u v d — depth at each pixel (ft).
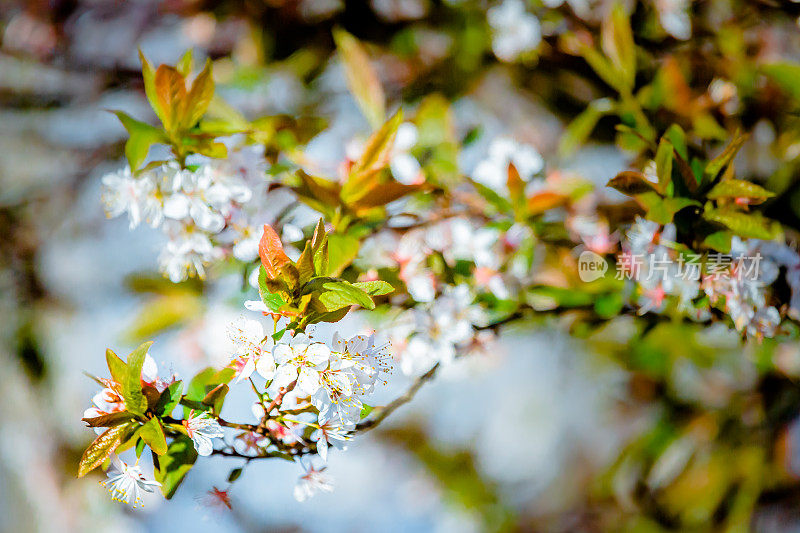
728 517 4.36
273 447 2.81
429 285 3.08
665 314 3.10
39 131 4.97
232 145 3.08
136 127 2.93
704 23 3.48
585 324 3.16
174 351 3.29
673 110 3.30
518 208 3.15
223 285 3.28
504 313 3.12
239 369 2.80
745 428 4.24
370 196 3.01
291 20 3.93
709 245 2.93
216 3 4.01
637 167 3.27
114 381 2.76
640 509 4.93
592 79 3.58
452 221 3.16
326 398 2.78
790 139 3.33
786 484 4.21
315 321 2.78
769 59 3.43
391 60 4.09
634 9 3.45
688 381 4.54
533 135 4.18
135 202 2.92
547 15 3.51
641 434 4.93
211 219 2.95
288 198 3.10
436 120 3.29
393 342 3.06
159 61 4.36
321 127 3.26
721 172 2.96
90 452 2.75
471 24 3.84
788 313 2.99
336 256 2.98
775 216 3.27
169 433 2.80
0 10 4.54
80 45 4.49
